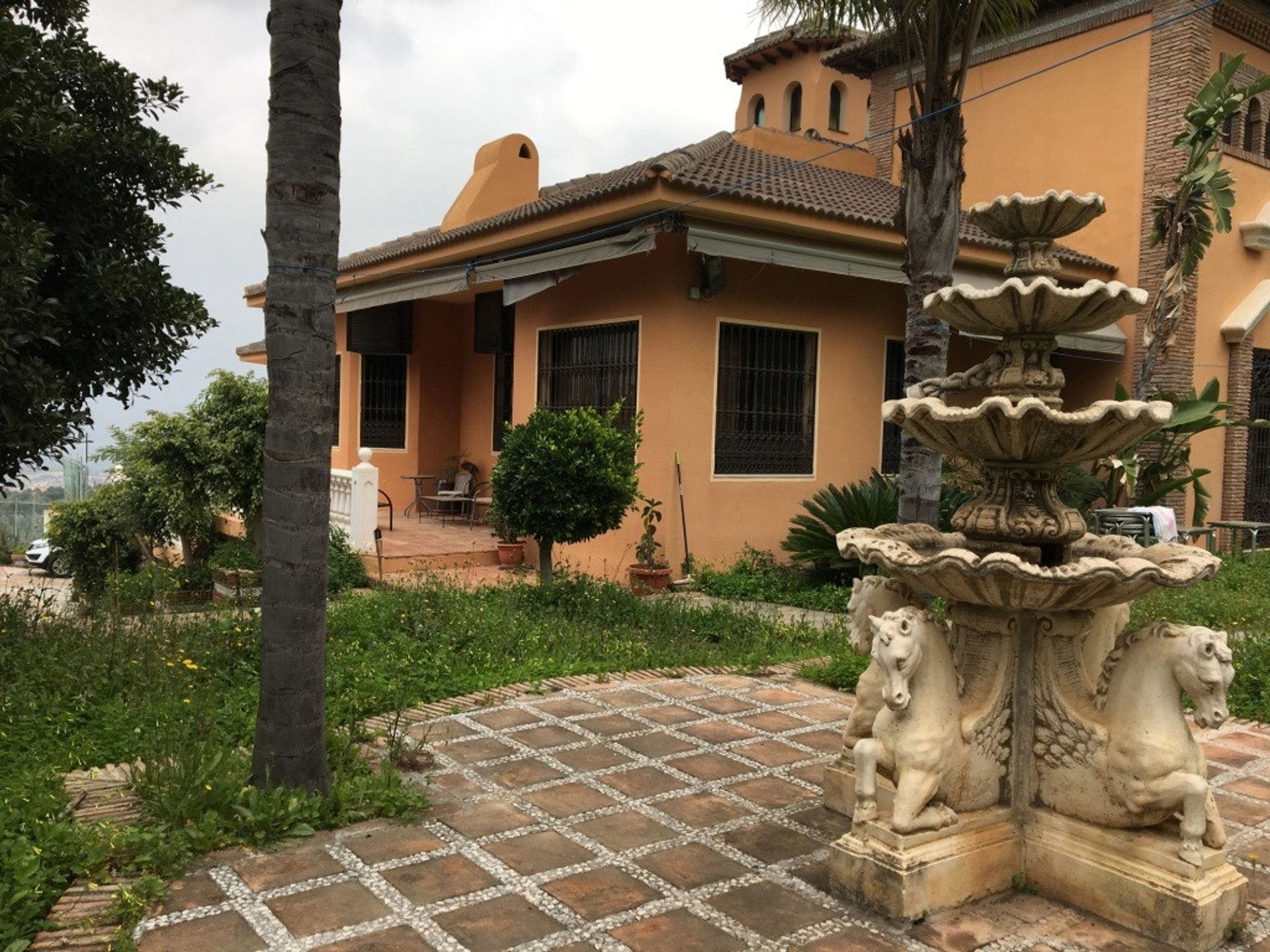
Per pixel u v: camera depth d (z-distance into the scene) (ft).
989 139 51.42
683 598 31.65
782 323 37.99
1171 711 10.84
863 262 35.99
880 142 56.29
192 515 39.32
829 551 34.47
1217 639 10.55
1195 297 45.98
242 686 19.58
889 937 10.51
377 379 52.26
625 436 29.91
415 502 50.85
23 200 20.68
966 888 11.27
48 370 20.07
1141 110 44.78
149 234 24.52
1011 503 12.00
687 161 32.99
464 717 18.54
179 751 14.38
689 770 15.66
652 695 20.38
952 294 11.32
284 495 13.19
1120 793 10.91
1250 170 48.91
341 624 24.39
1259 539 51.75
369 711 18.48
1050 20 48.21
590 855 12.37
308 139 12.89
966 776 11.56
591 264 37.99
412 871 11.82
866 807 11.34
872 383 41.27
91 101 23.44
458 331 53.67
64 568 46.21
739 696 20.40
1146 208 44.75
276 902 10.96
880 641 11.05
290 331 13.00
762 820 13.61
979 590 10.76
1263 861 12.73
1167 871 10.57
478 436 52.21
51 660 19.45
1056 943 10.44
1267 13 46.62
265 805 12.77
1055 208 11.59
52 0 23.53
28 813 12.50
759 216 32.17
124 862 11.68
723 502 36.73
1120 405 10.17
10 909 10.20
